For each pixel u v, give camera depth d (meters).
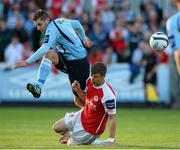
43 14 32.16
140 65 66.56
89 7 73.31
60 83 66.75
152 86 66.75
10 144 31.34
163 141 33.91
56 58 32.78
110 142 30.50
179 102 66.81
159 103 66.94
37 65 66.81
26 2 72.44
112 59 67.06
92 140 31.11
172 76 66.75
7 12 71.56
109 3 73.06
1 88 67.69
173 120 51.25
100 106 30.55
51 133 38.56
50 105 67.19
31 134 37.84
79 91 32.09
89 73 33.56
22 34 69.12
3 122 48.22
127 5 72.56
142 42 67.00
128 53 66.88
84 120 30.92
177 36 45.16
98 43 67.56
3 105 67.81
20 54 67.69
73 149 28.42
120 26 68.62
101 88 30.34
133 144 31.69
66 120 31.69
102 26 69.50
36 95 32.06
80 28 33.84
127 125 46.12
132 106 66.94
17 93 67.50
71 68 33.19
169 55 66.38
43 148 29.08
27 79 67.19
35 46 68.94
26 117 53.62
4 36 69.25
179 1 44.94
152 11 71.69
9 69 67.44
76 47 32.94
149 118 53.53
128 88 66.81
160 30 69.81
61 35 32.50
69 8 71.88
